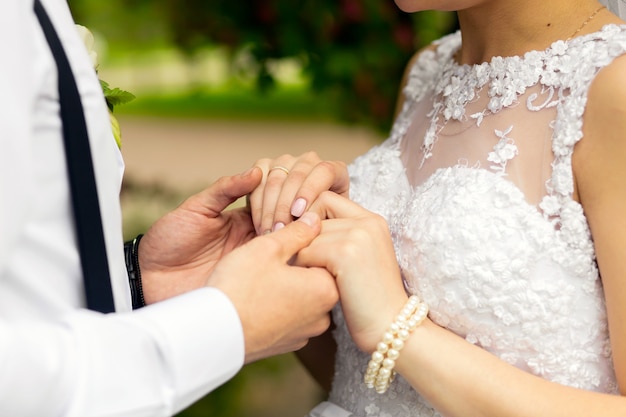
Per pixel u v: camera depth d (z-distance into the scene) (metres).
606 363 1.35
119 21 12.41
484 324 1.35
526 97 1.41
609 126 1.22
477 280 1.33
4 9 0.92
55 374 0.87
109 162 1.12
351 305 1.30
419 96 1.82
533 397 1.25
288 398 3.89
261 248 1.18
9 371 0.83
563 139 1.29
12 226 0.86
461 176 1.43
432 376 1.29
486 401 1.26
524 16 1.44
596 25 1.39
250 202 1.58
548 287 1.30
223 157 10.84
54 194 1.03
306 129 13.27
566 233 1.30
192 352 1.00
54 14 1.05
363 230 1.32
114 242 1.13
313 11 3.38
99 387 0.91
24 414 0.86
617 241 1.24
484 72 1.51
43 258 1.01
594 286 1.31
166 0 3.91
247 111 15.58
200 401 3.53
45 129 1.01
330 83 3.48
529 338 1.33
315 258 1.30
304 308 1.19
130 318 0.98
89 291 1.05
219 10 3.56
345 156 10.66
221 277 1.13
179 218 1.57
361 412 1.55
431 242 1.37
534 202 1.35
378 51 3.38
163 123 14.16
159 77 19.45
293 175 1.50
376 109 3.46
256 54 3.57
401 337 1.29
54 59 1.01
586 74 1.29
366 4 3.35
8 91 0.87
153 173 9.41
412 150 1.67
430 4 1.40
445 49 1.84
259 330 1.12
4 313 0.97
